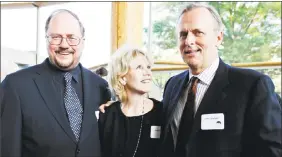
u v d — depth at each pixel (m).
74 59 1.97
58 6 3.73
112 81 2.00
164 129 1.83
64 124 1.83
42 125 1.80
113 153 1.88
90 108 1.96
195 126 1.60
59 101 1.90
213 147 1.52
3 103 1.80
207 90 1.65
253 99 1.48
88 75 2.11
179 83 1.93
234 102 1.54
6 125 1.75
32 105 1.82
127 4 2.89
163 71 3.02
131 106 1.98
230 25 3.54
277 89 2.95
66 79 1.99
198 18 1.65
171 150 1.73
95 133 1.92
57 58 1.93
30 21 4.08
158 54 3.40
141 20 3.07
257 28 3.47
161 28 3.44
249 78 1.56
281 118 1.43
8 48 4.11
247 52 3.42
